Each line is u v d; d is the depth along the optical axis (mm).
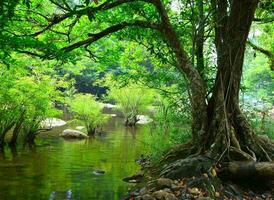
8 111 17562
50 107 19719
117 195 10312
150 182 9711
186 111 13742
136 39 13477
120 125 29484
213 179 9117
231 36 10102
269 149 10281
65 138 21469
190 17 12414
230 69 10203
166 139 15383
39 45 9203
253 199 8961
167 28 10484
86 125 23484
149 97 28719
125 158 15695
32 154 16172
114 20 12508
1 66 15781
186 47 12914
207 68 12180
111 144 19672
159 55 11695
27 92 17828
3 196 10078
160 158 11938
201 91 10469
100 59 13273
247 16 9898
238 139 10164
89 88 43844
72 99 27453
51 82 21016
